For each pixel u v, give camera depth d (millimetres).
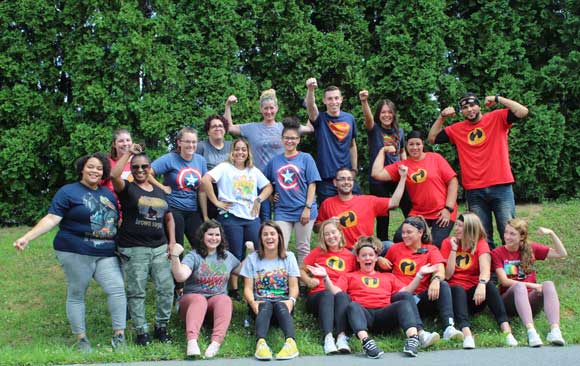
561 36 9906
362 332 5355
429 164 6938
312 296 6055
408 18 9453
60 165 9352
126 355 5281
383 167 7129
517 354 5215
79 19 9031
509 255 6246
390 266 6320
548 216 8977
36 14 8969
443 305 5801
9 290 7070
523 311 5773
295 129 6746
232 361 5195
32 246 8281
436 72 9336
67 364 5121
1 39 9000
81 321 5570
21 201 9203
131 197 5684
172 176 6496
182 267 5684
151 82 9070
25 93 9000
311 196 6660
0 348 5723
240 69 9617
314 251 6406
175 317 6273
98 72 8859
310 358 5262
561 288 7020
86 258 5543
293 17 9367
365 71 9484
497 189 6910
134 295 5660
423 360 5051
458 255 6297
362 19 9867
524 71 9773
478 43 9820
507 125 6938
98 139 8625
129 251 5676
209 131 6918
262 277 5977
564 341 5598
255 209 6520
